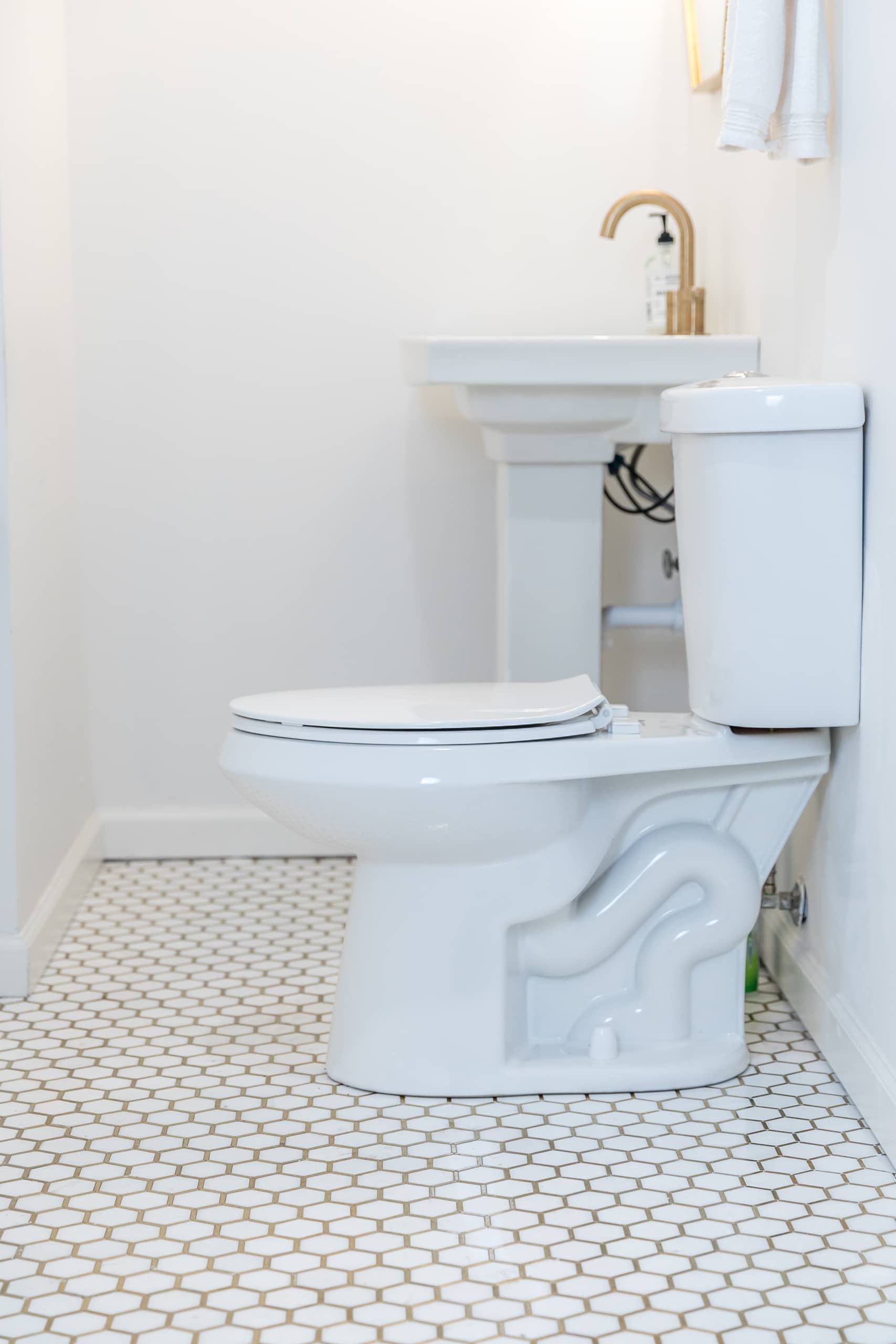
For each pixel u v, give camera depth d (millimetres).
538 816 1558
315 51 2506
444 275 2574
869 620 1569
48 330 2285
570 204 2566
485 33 2520
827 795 1769
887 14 1463
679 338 2047
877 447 1530
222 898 2453
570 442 2207
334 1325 1202
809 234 1812
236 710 1620
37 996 1984
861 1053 1571
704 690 1674
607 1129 1567
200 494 2605
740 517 1581
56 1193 1431
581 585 2283
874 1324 1204
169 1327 1200
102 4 2473
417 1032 1656
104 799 2682
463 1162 1492
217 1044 1816
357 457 2611
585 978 1725
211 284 2551
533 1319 1210
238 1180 1456
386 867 1657
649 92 2541
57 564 2332
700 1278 1271
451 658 2678
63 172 2457
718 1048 1708
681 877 1686
